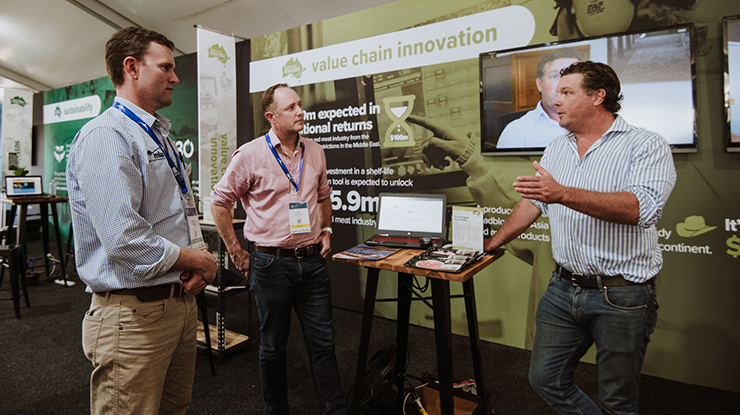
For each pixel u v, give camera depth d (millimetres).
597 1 2201
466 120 2646
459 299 2768
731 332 2025
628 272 1193
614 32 2166
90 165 1001
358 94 3068
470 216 1524
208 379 2217
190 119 4242
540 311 1404
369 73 3002
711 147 2006
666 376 2188
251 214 1740
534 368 1385
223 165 3225
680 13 2021
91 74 6715
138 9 4887
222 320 2414
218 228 1776
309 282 1712
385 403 1724
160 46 1166
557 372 1336
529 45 2371
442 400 1390
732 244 1996
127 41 1121
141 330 1067
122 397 1064
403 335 1816
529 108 2381
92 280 1061
